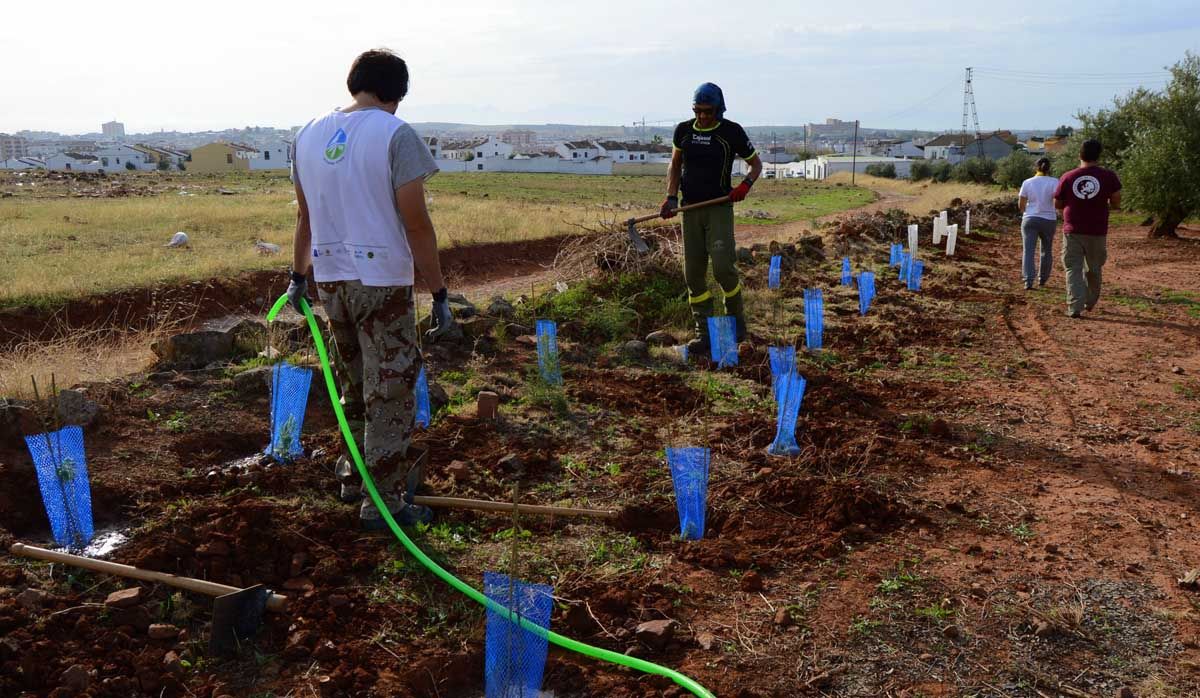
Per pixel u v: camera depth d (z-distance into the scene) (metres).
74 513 3.62
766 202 38.53
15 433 4.40
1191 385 6.77
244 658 2.99
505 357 6.89
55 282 10.40
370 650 3.04
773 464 4.89
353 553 3.65
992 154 114.75
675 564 3.74
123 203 23.27
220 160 104.88
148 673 2.83
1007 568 3.77
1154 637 3.26
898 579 3.65
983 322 9.16
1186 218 20.52
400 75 3.78
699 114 7.11
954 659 3.11
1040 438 5.52
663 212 7.19
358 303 3.68
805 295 7.80
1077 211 9.37
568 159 110.69
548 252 16.34
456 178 69.62
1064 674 3.04
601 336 7.84
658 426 5.50
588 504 4.29
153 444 4.63
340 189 3.58
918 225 17.41
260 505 3.86
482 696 2.92
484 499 4.27
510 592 2.80
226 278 11.58
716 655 3.11
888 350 7.80
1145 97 24.81
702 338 7.42
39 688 2.76
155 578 3.28
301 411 4.64
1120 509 4.42
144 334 7.20
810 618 3.35
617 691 2.88
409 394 3.81
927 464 5.00
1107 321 9.29
